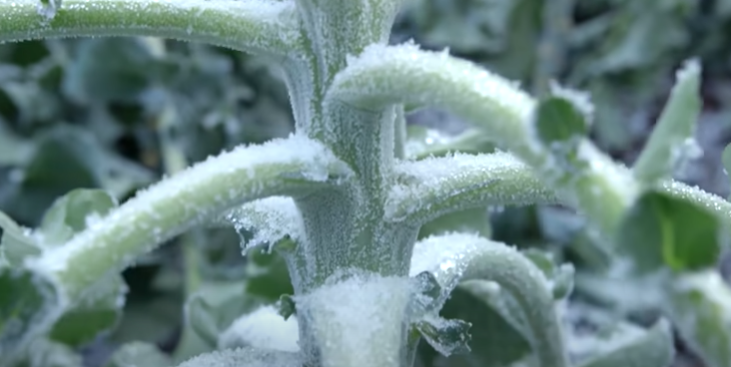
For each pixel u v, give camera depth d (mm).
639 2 1192
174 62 886
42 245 474
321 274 399
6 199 823
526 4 1107
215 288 726
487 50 1121
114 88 886
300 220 408
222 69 905
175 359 648
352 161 387
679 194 361
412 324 394
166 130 902
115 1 379
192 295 615
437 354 554
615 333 604
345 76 363
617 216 295
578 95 303
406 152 520
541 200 392
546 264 533
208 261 801
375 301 377
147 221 340
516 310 537
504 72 1129
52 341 556
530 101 320
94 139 854
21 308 322
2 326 322
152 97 896
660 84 1307
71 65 885
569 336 610
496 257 443
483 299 546
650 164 297
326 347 370
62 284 327
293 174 370
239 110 961
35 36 380
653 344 577
